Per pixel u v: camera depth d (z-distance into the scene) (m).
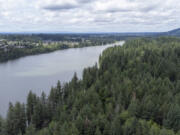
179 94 38.69
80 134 28.50
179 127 28.20
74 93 44.94
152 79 46.94
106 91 43.19
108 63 65.62
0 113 46.12
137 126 26.72
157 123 32.06
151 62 64.75
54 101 44.66
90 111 32.81
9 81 74.50
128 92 40.72
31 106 40.28
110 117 32.06
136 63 62.78
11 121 34.03
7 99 55.62
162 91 40.78
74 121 30.45
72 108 37.25
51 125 31.78
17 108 35.50
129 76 53.38
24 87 67.38
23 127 36.47
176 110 29.42
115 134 26.62
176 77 54.69
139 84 44.84
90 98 39.38
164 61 62.28
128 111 32.91
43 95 43.03
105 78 52.09
